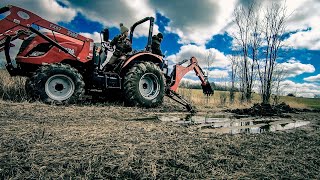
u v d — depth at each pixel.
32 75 6.06
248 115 6.54
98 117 4.45
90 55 7.03
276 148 2.50
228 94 12.88
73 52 6.80
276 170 1.80
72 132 2.82
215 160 1.95
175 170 1.70
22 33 6.70
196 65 9.06
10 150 1.98
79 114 4.64
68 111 4.94
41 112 4.53
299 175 1.71
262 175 1.68
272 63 14.35
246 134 3.29
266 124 4.72
